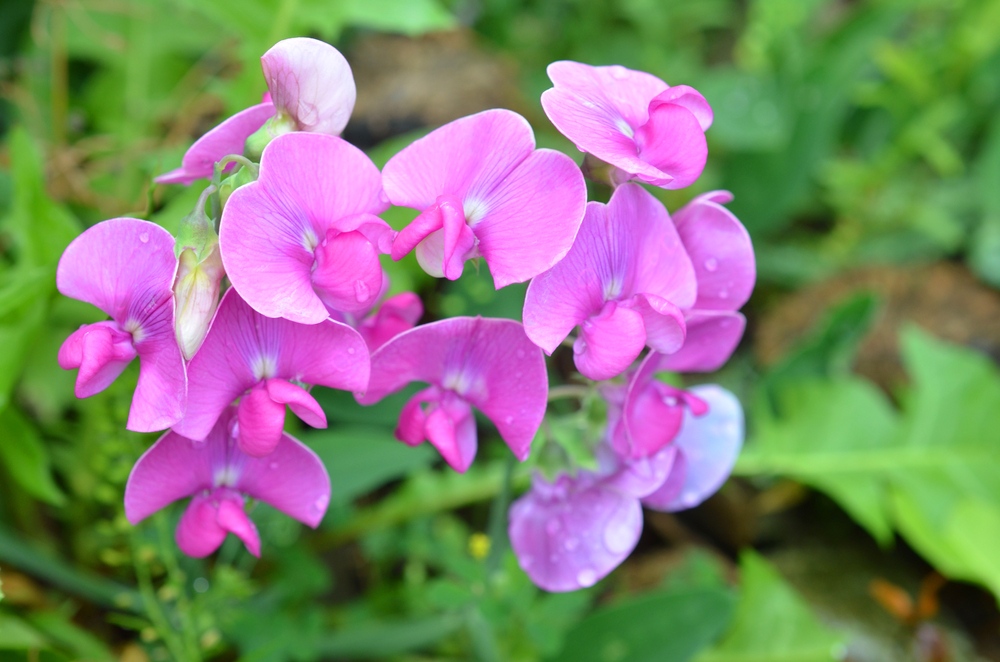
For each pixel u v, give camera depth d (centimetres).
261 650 35
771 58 53
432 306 43
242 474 31
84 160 44
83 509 39
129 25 46
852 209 57
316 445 36
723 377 51
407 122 48
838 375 46
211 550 31
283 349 30
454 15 63
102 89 46
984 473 44
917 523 44
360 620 39
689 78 58
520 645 39
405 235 29
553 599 36
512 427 31
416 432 31
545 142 50
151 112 46
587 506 32
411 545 40
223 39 47
